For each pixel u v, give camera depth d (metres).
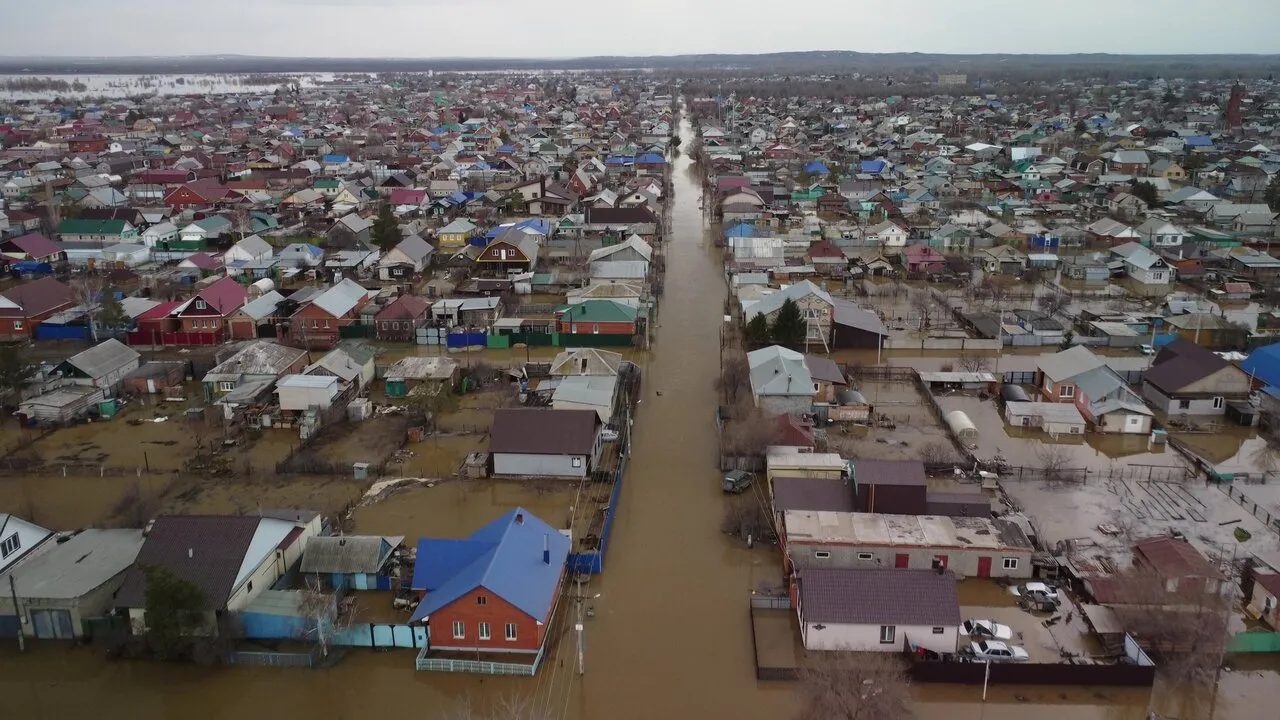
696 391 62.44
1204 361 57.88
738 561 41.31
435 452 52.62
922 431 54.91
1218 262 93.12
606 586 39.31
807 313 70.75
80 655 34.59
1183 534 42.56
